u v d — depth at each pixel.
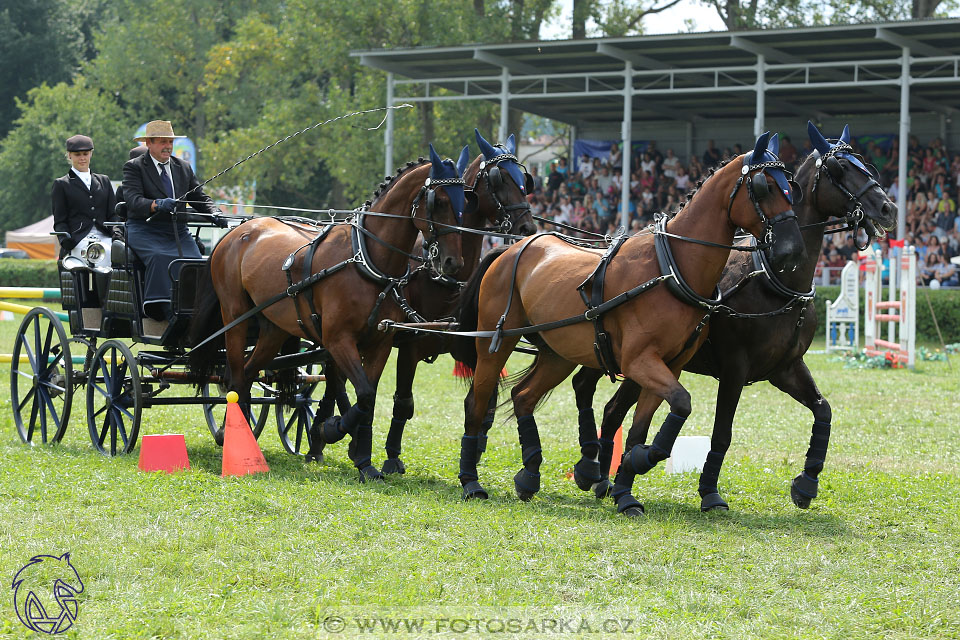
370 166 46.88
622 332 9.48
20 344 13.85
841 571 7.86
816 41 29.73
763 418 16.17
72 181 14.21
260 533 8.54
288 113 51.81
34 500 9.61
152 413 15.88
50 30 76.00
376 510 9.41
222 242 12.48
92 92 69.38
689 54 31.83
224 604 6.82
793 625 6.73
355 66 47.91
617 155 38.69
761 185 8.88
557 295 10.02
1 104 76.44
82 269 13.38
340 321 11.03
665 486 11.16
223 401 12.13
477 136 12.02
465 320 11.27
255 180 51.91
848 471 12.00
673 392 9.09
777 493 10.85
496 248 11.20
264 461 11.30
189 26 67.81
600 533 8.85
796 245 8.90
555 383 10.71
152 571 7.51
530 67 34.44
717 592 7.37
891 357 23.50
